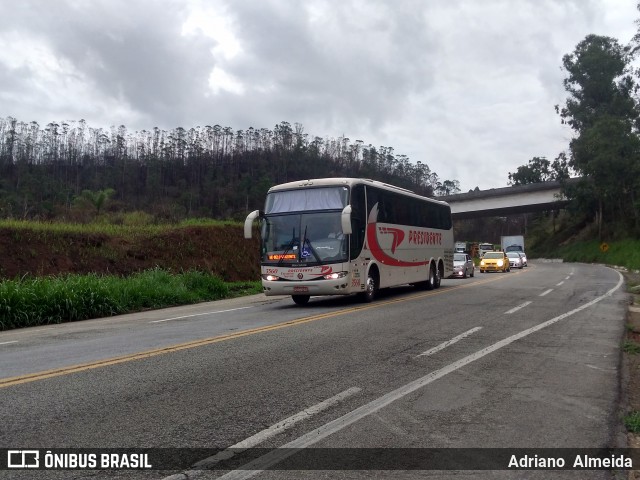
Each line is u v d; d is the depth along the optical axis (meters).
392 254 18.77
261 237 16.50
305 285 15.70
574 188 61.56
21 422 5.66
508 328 11.80
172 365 8.14
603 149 53.12
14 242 20.83
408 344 9.85
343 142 74.56
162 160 66.69
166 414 5.92
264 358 8.63
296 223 16.08
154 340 10.48
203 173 65.94
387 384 7.16
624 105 53.56
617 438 5.39
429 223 22.72
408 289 22.73
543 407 6.31
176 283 20.53
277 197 16.62
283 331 11.27
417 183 85.19
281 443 5.15
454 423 5.75
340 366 8.12
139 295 18.20
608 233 66.75
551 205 67.56
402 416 5.94
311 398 6.52
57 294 15.68
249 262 29.95
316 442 5.18
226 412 6.00
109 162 67.31
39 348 10.14
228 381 7.24
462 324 12.32
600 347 9.79
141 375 7.55
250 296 22.72
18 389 6.88
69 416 5.84
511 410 6.19
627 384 7.41
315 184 16.30
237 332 11.17
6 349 10.18
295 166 69.19
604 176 55.94
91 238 23.75
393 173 79.94
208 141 70.44
